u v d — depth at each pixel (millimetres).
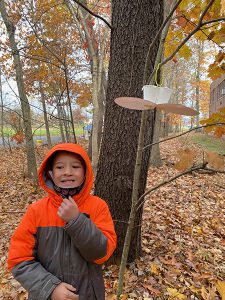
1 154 16172
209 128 1991
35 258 1525
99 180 3025
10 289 3131
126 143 2809
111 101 2789
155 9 2516
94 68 5230
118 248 3113
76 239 1386
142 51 2553
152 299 2738
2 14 7262
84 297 1496
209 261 3557
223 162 1388
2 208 6551
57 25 5922
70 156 1562
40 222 1508
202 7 2154
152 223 4605
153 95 1152
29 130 8250
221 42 1966
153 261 3367
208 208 5820
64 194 1545
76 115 21859
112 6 2645
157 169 9148
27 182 8789
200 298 2805
